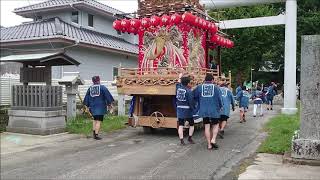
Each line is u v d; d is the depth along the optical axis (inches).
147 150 351.3
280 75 1422.2
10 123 450.3
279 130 445.4
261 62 1237.1
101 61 819.4
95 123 418.0
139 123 455.2
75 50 729.6
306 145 286.2
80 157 322.7
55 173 270.4
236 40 1053.8
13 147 367.2
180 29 460.8
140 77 439.2
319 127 288.7
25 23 814.5
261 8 1045.8
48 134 433.1
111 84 689.0
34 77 447.5
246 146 368.8
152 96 464.4
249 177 245.1
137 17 488.4
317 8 1067.9
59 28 692.1
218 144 381.1
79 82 540.4
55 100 447.8
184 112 378.9
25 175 266.1
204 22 458.3
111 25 950.4
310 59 293.3
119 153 338.0
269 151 335.9
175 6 460.8
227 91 430.6
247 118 652.1
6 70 729.6
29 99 439.8
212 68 562.6
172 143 389.4
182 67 438.6
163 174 262.1
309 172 258.7
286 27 704.4
